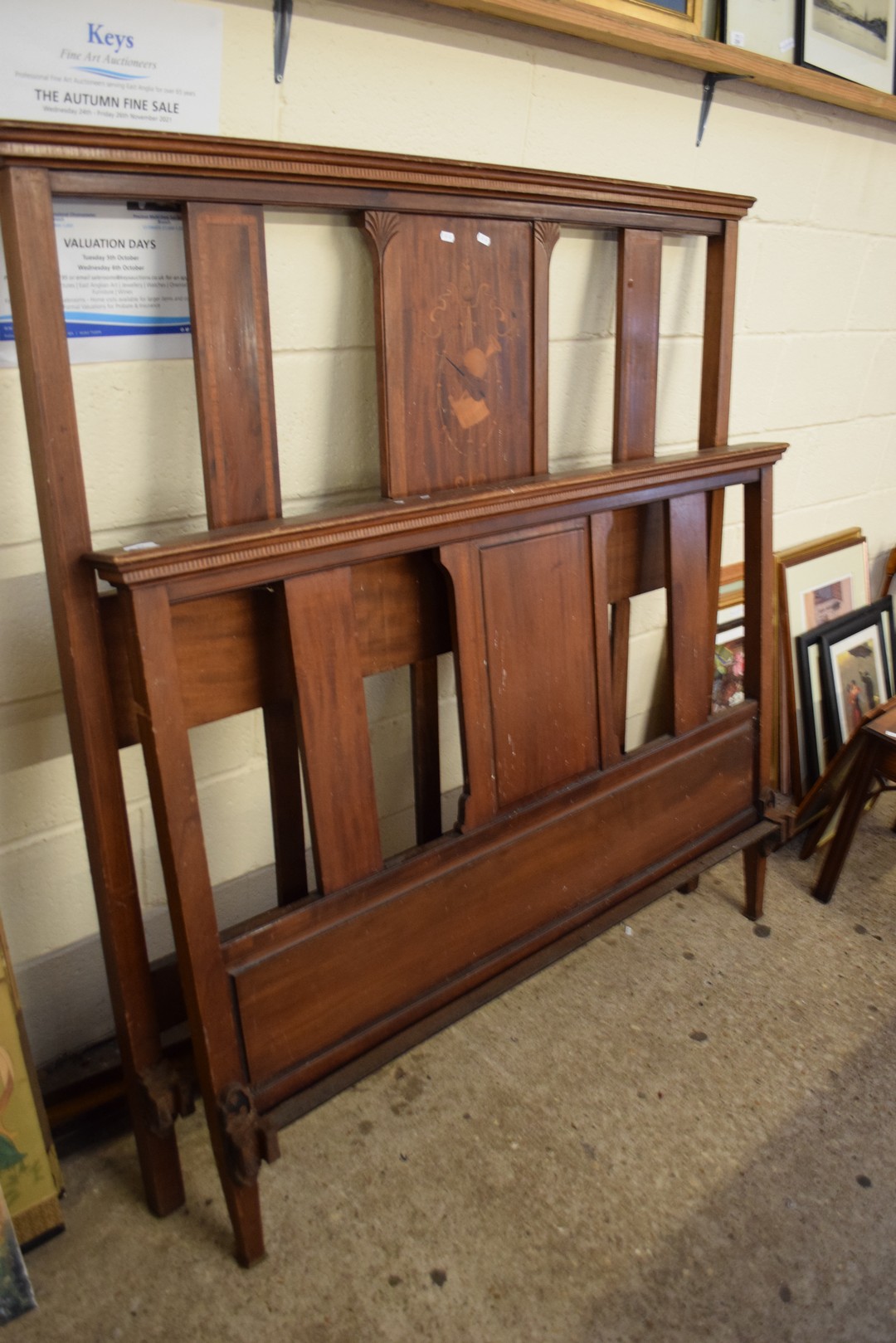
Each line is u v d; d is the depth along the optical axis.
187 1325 1.16
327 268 1.32
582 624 1.44
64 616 1.04
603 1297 1.18
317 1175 1.35
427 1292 1.19
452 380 1.34
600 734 1.49
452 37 1.33
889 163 2.12
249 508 1.20
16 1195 1.22
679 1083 1.50
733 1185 1.33
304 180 1.13
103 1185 1.34
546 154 1.51
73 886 1.39
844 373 2.24
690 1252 1.24
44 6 1.01
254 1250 1.22
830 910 1.92
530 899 1.42
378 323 1.25
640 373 1.57
